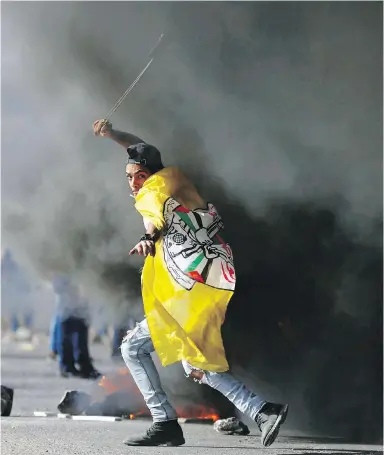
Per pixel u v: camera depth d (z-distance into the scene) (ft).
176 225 54.85
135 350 58.18
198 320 54.49
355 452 59.47
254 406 54.65
